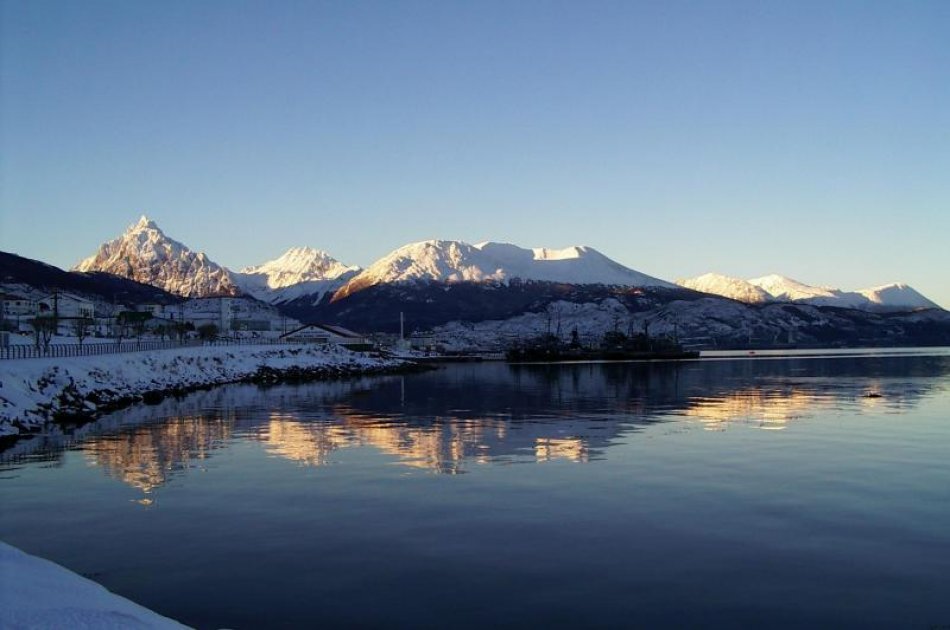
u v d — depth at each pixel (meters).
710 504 23.41
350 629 14.20
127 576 16.98
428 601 15.51
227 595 15.84
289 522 21.41
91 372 59.28
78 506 23.28
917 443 35.88
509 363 169.38
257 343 149.12
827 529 20.62
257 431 41.06
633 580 16.72
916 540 19.56
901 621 14.51
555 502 23.69
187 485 26.34
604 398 64.38
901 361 157.38
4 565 14.40
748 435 38.81
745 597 15.73
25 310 147.00
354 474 28.25
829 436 38.44
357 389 78.94
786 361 163.75
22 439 38.00
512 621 14.54
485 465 30.08
